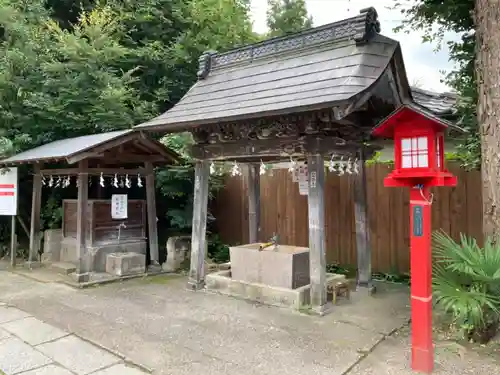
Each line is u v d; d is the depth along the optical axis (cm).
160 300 544
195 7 984
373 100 495
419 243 342
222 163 716
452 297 372
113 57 858
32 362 355
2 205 752
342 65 466
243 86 555
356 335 418
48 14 952
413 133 344
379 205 656
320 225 485
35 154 680
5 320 465
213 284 584
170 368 344
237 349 383
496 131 419
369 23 477
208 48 980
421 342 338
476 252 390
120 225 704
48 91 836
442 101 618
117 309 506
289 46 559
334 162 571
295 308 496
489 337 390
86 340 407
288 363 354
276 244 563
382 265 653
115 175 688
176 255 738
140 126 580
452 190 585
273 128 509
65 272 688
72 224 734
